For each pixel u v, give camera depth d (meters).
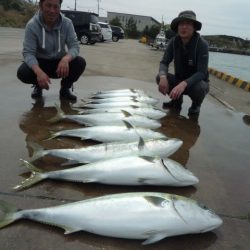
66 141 1.75
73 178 1.33
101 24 13.64
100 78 3.64
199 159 1.71
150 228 1.05
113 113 1.99
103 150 1.48
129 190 1.33
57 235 1.07
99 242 1.05
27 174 1.39
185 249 1.05
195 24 2.27
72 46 2.42
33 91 2.55
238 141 2.04
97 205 1.07
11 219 1.08
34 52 2.29
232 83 4.54
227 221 1.21
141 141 1.50
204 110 2.70
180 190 1.37
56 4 2.22
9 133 1.80
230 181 1.51
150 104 2.41
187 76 2.47
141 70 4.77
